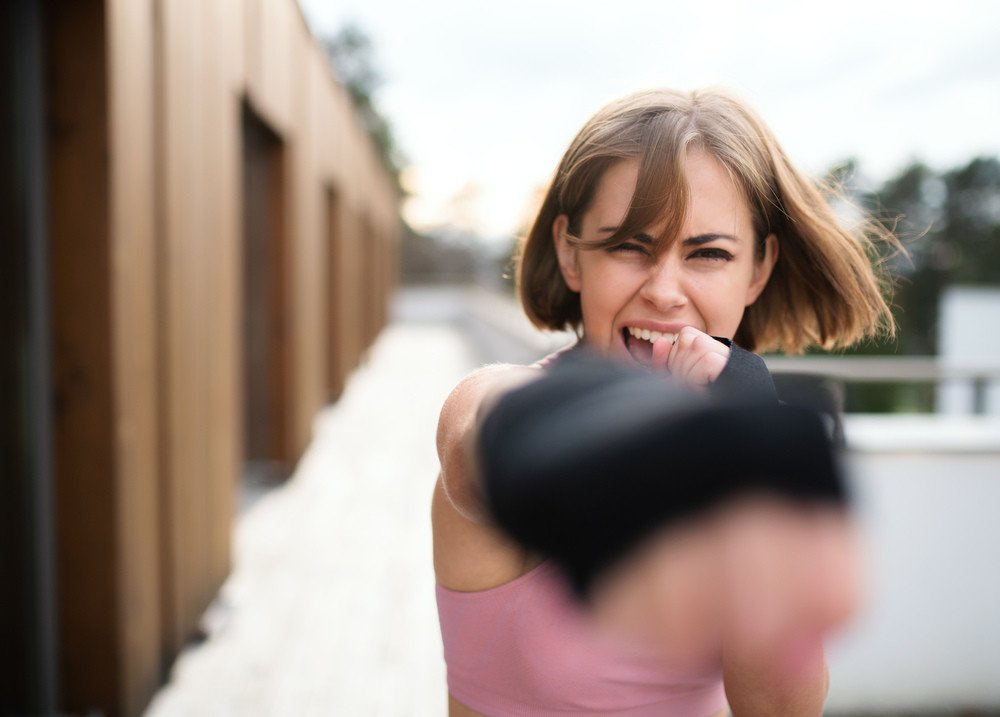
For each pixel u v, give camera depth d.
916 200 28.89
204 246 3.86
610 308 0.88
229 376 4.45
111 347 2.67
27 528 2.67
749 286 1.01
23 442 2.65
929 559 2.85
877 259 1.17
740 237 0.89
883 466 2.82
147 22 3.00
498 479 0.24
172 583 3.37
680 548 0.21
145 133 2.98
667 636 0.21
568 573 0.22
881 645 2.87
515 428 0.25
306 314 7.70
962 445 2.82
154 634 3.16
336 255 10.89
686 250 0.86
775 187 0.93
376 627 3.99
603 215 0.88
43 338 2.64
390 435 9.23
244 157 6.62
